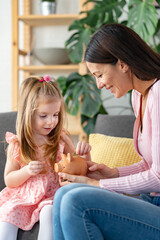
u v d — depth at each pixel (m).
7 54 2.92
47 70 2.75
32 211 1.38
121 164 1.62
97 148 1.73
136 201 1.01
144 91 1.21
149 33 2.27
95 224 0.96
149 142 1.20
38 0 2.87
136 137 1.30
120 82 1.16
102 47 1.12
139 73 1.13
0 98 2.93
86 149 1.45
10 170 1.49
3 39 2.92
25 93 1.50
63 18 2.62
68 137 1.66
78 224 0.94
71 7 2.84
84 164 1.34
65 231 0.95
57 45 2.89
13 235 1.26
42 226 1.22
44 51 2.65
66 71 2.82
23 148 1.50
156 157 1.10
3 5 2.91
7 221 1.26
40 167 1.36
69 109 2.62
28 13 2.82
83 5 2.46
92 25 2.44
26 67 2.66
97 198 0.96
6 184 1.46
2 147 1.62
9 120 1.68
